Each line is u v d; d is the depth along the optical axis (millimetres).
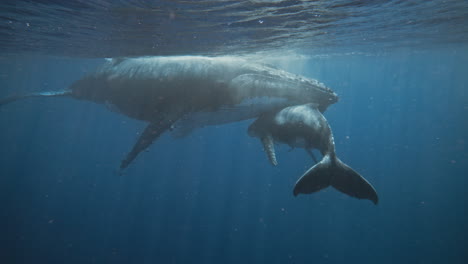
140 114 9000
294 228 32625
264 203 37812
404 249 28750
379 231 31641
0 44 15453
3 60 27109
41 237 31109
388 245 29500
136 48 12570
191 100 7566
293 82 6914
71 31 10250
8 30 11172
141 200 41062
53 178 53625
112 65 9852
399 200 37750
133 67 8852
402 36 18109
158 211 37594
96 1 6801
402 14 11125
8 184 50031
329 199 37281
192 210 37625
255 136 6855
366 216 34188
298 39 14320
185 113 7555
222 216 35750
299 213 35062
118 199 41688
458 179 42219
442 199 37125
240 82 7133
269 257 28781
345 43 18984
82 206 39375
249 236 31859
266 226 33219
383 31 15172
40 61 28688
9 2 7395
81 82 10930
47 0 6992
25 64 32094
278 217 34656
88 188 46594
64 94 11750
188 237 32188
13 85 67375
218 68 7500
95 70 10391
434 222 32375
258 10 8078
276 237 31406
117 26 9180
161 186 46344
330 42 17375
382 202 37250
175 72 7816
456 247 27625
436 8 10656
